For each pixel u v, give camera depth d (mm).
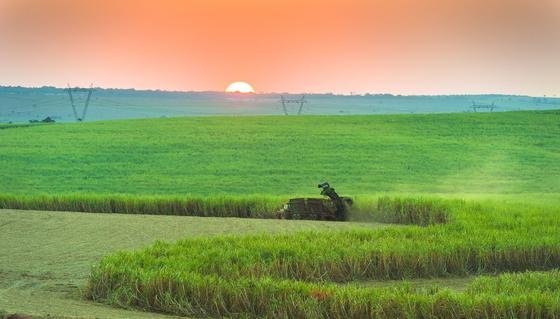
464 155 117938
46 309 24062
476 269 34094
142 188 91188
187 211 58500
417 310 23109
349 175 102438
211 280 25531
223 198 59281
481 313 22953
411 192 87312
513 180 97875
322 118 163500
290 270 30453
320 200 54500
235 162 113562
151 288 25859
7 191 86938
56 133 143000
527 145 126688
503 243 35031
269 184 95125
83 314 23391
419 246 33594
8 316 21750
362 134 138250
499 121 150125
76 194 63906
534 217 44812
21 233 44875
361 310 23281
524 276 28250
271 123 155375
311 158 115938
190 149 125000
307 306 23516
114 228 47000
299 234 37344
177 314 24938
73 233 45031
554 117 154625
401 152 120500
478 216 44875
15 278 31484
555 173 103562
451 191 88688
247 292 24922
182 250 31781
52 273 32625
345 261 31859
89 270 33375
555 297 23781
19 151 122500
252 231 46250
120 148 125938
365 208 54469
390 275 32406
